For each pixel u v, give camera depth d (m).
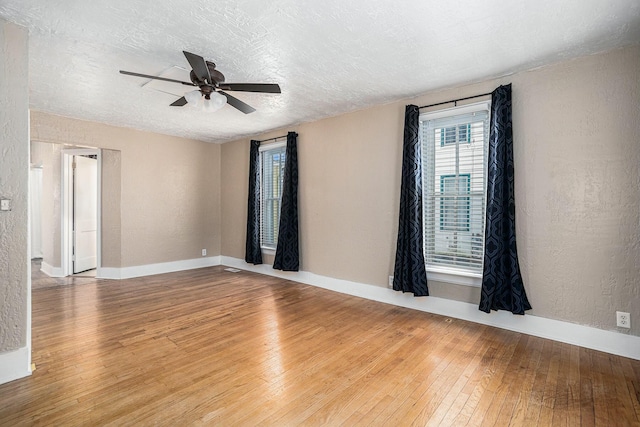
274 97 3.72
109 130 4.93
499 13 2.11
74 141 4.57
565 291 2.78
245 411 1.85
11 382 2.12
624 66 2.51
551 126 2.83
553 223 2.83
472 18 2.16
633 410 1.86
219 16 2.14
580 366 2.36
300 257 4.89
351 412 1.85
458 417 1.81
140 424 1.73
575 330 2.73
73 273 5.46
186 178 5.88
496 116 3.01
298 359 2.48
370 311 3.59
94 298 4.07
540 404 1.92
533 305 2.93
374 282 4.02
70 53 2.64
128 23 2.21
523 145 2.97
